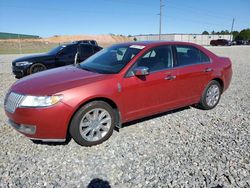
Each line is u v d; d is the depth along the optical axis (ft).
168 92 14.37
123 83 12.35
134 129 13.88
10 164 10.34
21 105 10.85
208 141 12.55
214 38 229.45
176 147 11.87
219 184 9.16
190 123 14.90
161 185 9.07
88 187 8.96
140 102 13.21
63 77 12.36
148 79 13.23
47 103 10.64
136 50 13.74
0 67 42.11
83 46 34.12
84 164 10.39
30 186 8.98
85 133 11.63
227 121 15.35
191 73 15.31
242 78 29.89
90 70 13.55
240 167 10.24
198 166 10.28
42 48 127.13
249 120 15.58
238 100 20.13
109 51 15.58
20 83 12.37
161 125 14.49
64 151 11.43
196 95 16.21
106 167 10.19
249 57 60.75
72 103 10.91
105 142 12.32
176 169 10.05
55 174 9.70
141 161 10.62
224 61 18.11
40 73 13.88
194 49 16.16
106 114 12.14
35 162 10.51
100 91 11.58
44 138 11.05
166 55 14.47
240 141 12.60
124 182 9.24
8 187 8.91
